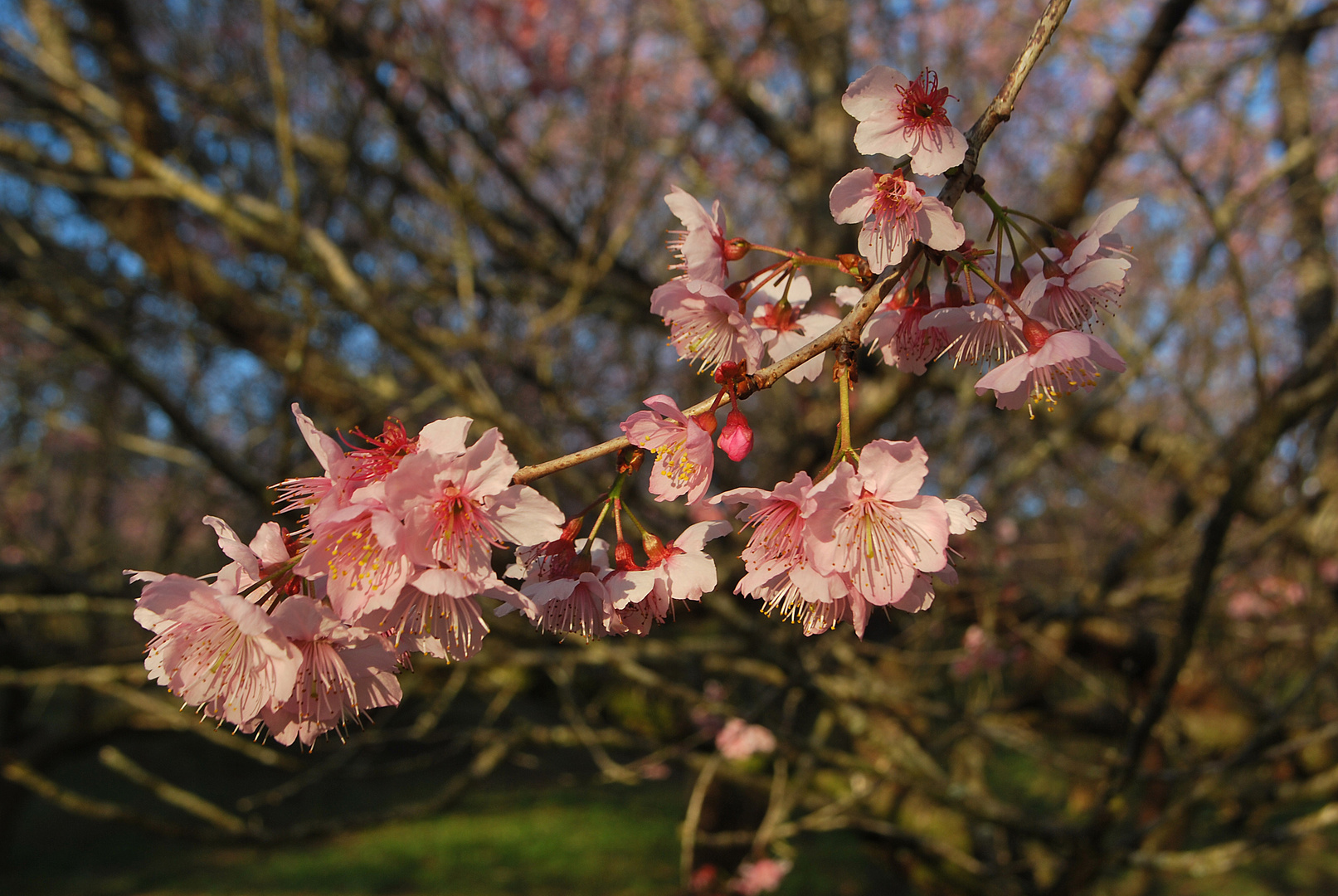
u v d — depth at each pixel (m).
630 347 5.79
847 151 4.89
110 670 3.94
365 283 5.18
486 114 4.74
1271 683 4.83
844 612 1.28
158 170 3.89
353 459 1.15
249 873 9.38
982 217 6.55
